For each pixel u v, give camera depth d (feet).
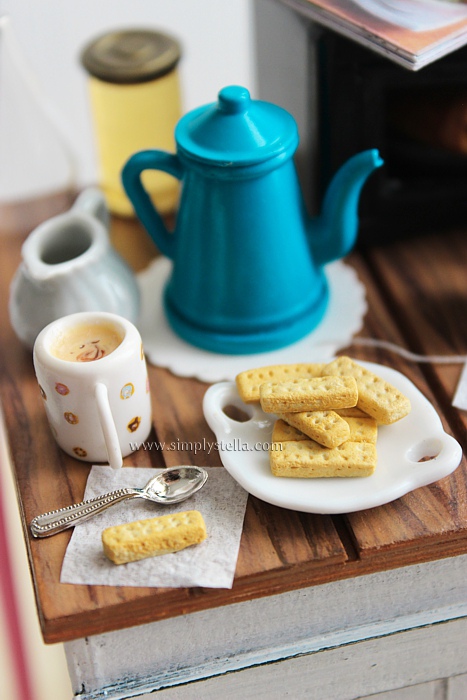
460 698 0.46
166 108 0.53
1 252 0.53
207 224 0.43
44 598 0.38
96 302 0.44
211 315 0.45
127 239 0.53
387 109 0.48
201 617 0.39
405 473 0.39
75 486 0.41
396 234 0.51
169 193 0.54
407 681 0.44
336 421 0.40
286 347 0.46
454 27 0.42
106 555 0.39
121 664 0.40
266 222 0.43
